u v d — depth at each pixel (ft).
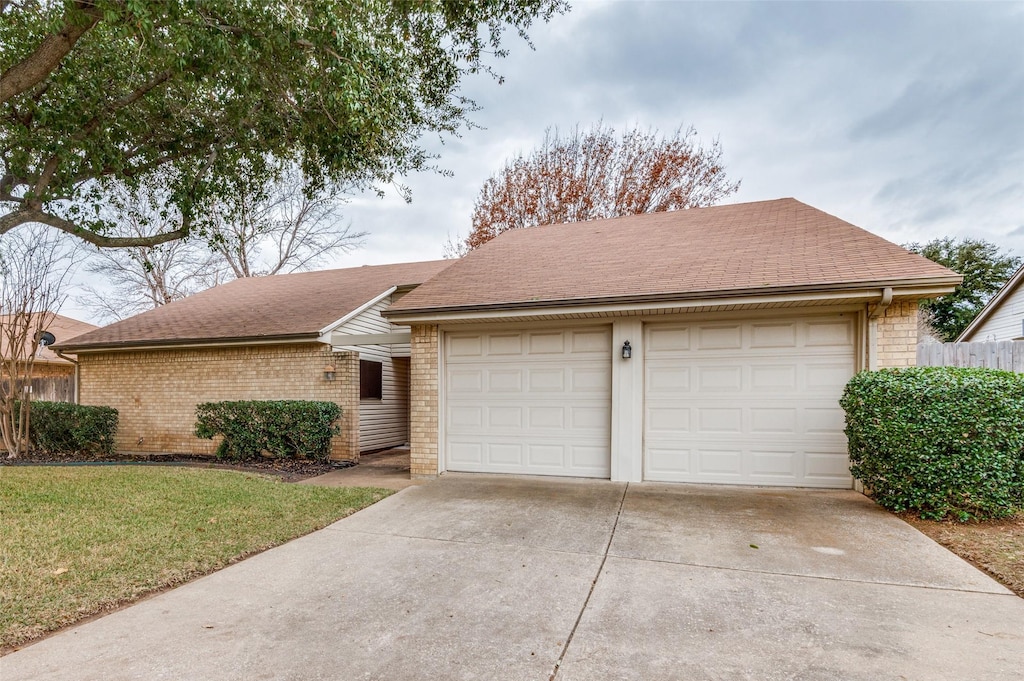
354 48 20.04
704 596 11.27
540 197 71.82
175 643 9.32
